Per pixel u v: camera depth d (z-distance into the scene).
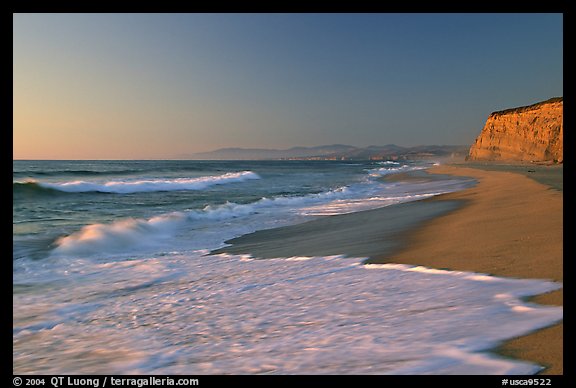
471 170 43.28
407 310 3.93
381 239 8.50
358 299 4.52
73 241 9.88
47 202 19.70
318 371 2.83
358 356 2.99
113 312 5.13
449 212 11.66
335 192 24.22
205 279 6.60
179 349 3.71
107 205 18.61
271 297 5.12
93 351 3.89
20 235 10.75
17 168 57.94
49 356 3.81
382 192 25.00
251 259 8.06
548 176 22.05
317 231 11.16
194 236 11.49
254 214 15.79
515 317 3.35
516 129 65.62
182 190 28.50
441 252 6.34
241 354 3.38
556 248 5.41
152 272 7.36
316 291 5.11
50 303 5.62
